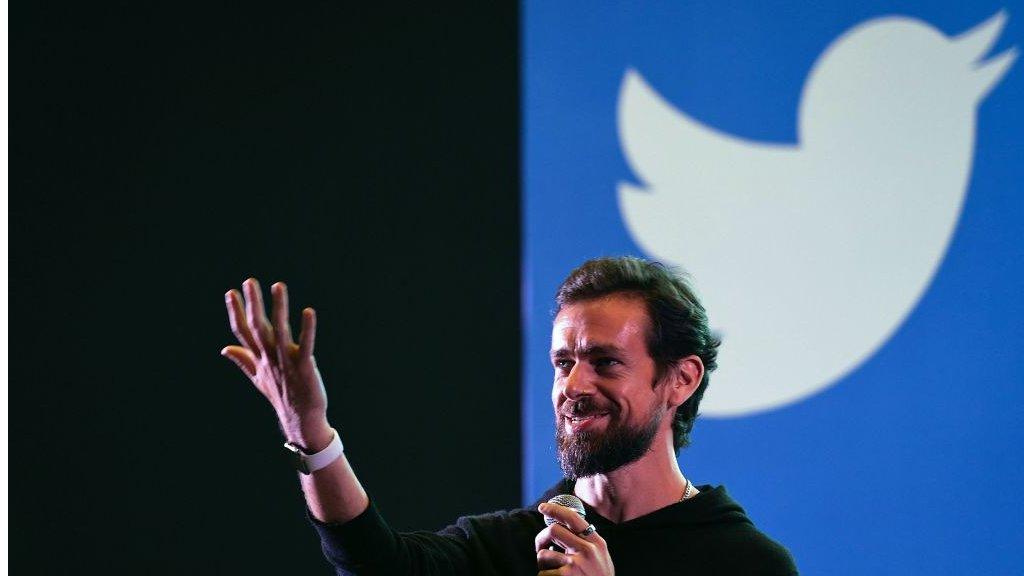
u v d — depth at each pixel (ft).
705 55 37.78
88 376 37.81
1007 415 35.86
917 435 36.06
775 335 36.70
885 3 37.35
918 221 36.65
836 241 36.83
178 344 38.09
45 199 37.99
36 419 37.50
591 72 38.22
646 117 37.83
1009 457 35.76
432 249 38.83
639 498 20.15
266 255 38.47
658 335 19.70
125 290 38.09
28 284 37.73
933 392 36.11
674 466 20.71
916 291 36.45
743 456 36.35
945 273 36.42
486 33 39.19
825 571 35.99
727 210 37.22
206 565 37.78
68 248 37.99
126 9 38.60
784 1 37.68
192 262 38.27
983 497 35.70
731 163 37.37
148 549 37.65
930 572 35.65
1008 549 35.50
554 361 20.13
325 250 38.65
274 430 38.17
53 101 38.17
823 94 37.29
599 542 17.52
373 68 39.11
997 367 36.04
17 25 38.09
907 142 36.88
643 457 20.13
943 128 36.81
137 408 37.91
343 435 38.34
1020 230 36.27
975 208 36.52
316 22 39.09
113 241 38.14
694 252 37.19
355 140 38.96
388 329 38.65
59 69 38.24
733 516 20.43
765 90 37.45
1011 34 36.86
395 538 18.54
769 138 37.32
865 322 36.52
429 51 39.22
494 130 39.01
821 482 36.19
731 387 36.60
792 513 36.17
